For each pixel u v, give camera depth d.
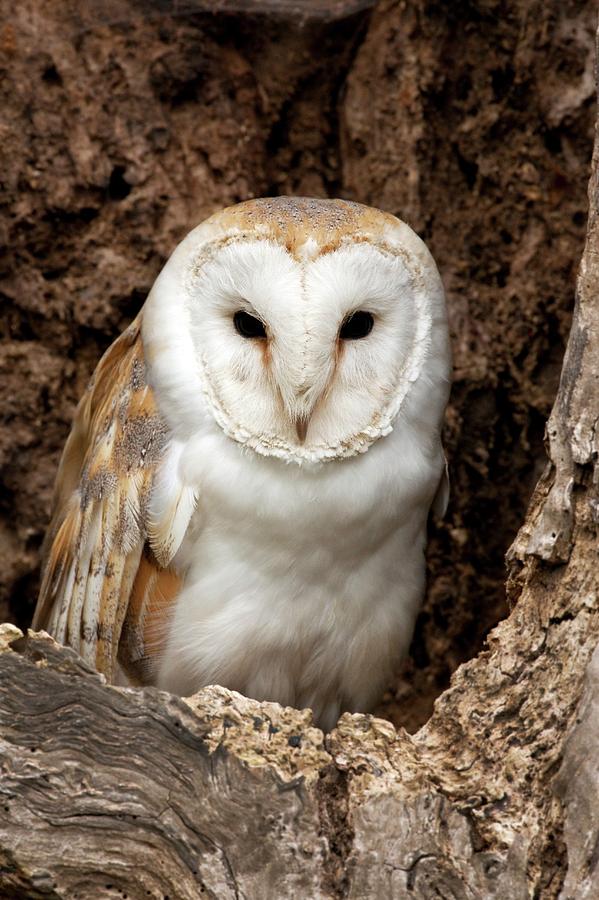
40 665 4.85
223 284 5.99
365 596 6.48
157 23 8.62
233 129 8.80
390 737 5.00
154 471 6.25
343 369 6.02
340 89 9.09
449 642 8.86
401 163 8.71
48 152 8.52
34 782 4.75
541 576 5.25
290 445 6.00
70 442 7.47
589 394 5.16
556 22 8.45
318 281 5.79
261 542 6.16
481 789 4.82
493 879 4.61
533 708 4.99
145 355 6.41
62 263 8.65
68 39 8.51
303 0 8.79
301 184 9.10
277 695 6.61
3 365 8.67
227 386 6.06
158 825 4.71
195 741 4.77
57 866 4.72
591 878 4.56
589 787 4.62
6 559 8.77
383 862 4.61
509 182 8.68
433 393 6.30
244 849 4.68
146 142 8.59
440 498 6.79
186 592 6.35
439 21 8.59
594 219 5.33
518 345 8.66
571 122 8.50
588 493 5.12
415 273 6.14
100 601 6.46
